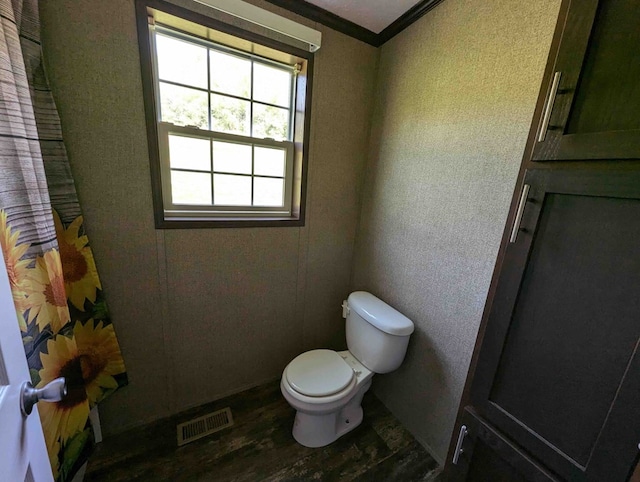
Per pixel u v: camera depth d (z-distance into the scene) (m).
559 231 0.66
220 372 1.56
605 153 0.57
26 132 0.77
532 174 0.70
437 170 1.25
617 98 0.55
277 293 1.62
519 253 0.74
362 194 1.75
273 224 1.50
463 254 1.16
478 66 1.05
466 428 0.90
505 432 0.80
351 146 1.63
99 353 1.18
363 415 1.57
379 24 1.41
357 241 1.82
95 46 0.98
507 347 0.78
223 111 1.36
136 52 1.04
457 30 1.12
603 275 0.59
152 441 1.32
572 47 0.61
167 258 1.27
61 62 0.95
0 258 0.47
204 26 1.14
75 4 0.93
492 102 1.01
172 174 1.30
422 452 1.37
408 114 1.39
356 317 1.52
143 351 1.32
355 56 1.50
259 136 1.47
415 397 1.43
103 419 1.30
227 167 1.42
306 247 1.65
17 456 0.46
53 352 0.86
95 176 1.07
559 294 0.67
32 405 0.51
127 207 1.15
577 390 0.64
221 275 1.43
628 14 0.53
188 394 1.50
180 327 1.38
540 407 0.72
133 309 1.25
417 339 1.40
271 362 1.73
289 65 1.45
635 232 0.54
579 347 0.64
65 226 1.02
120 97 1.05
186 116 1.28
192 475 1.19
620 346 0.57
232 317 1.52
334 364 1.40
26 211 0.76
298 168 1.53
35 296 0.79
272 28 1.17
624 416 0.57
